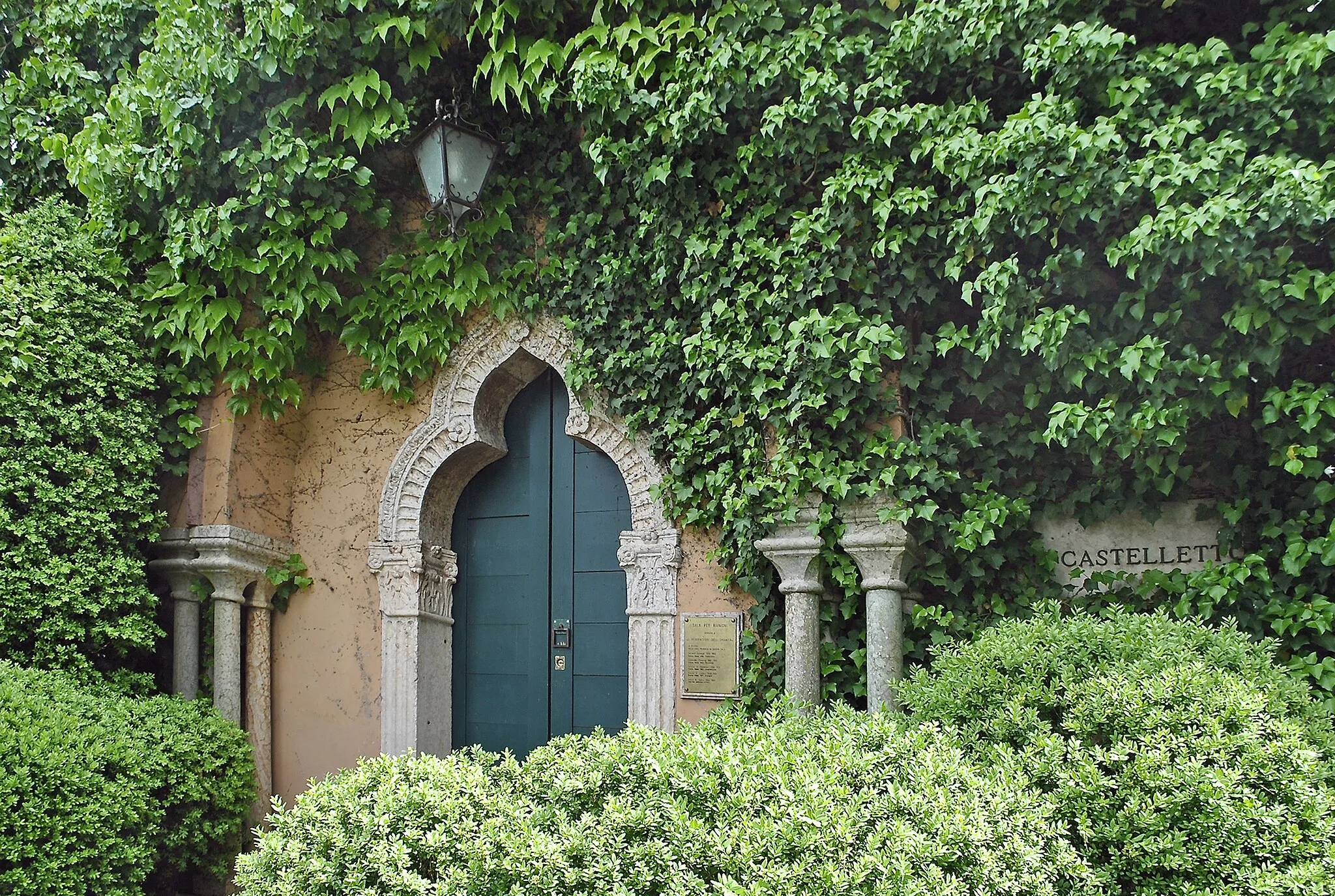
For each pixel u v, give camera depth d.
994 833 2.73
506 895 2.77
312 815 3.15
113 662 5.58
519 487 6.06
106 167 5.29
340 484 6.05
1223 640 3.49
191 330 5.49
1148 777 2.91
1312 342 4.12
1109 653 3.46
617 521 5.79
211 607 5.76
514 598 5.99
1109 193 4.01
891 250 4.46
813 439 4.70
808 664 4.63
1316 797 2.83
